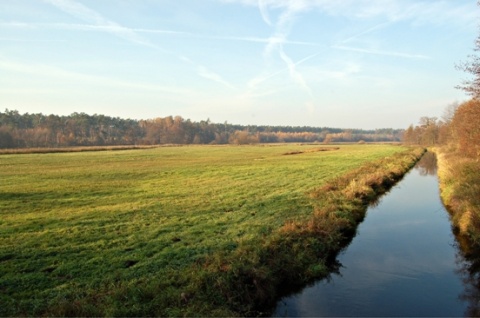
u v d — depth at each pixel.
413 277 12.87
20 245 14.43
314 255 13.80
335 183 28.06
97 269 12.03
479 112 28.14
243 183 31.11
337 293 11.67
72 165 47.03
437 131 104.69
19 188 28.16
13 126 130.12
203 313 9.10
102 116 169.50
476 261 14.30
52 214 19.70
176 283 10.58
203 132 189.12
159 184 30.75
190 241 14.90
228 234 15.83
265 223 17.50
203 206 21.72
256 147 115.94
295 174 37.72
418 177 39.56
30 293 10.28
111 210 20.66
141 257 13.08
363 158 60.06
